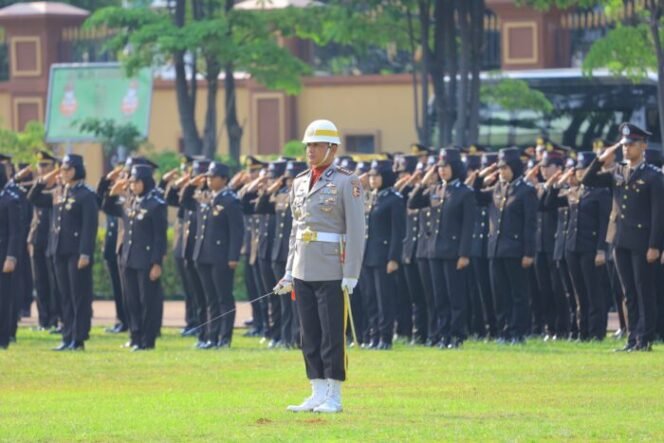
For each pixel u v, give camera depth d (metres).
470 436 25.05
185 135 76.31
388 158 51.28
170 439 24.94
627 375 34.66
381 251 45.00
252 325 51.97
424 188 45.44
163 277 69.38
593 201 45.28
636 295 41.25
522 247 45.12
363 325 46.62
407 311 48.00
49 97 80.62
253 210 49.19
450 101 68.88
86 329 44.84
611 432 25.56
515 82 72.25
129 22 73.88
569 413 28.03
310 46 91.38
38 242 52.25
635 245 40.75
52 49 94.00
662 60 59.91
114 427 26.52
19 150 82.12
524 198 45.12
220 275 45.75
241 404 29.73
